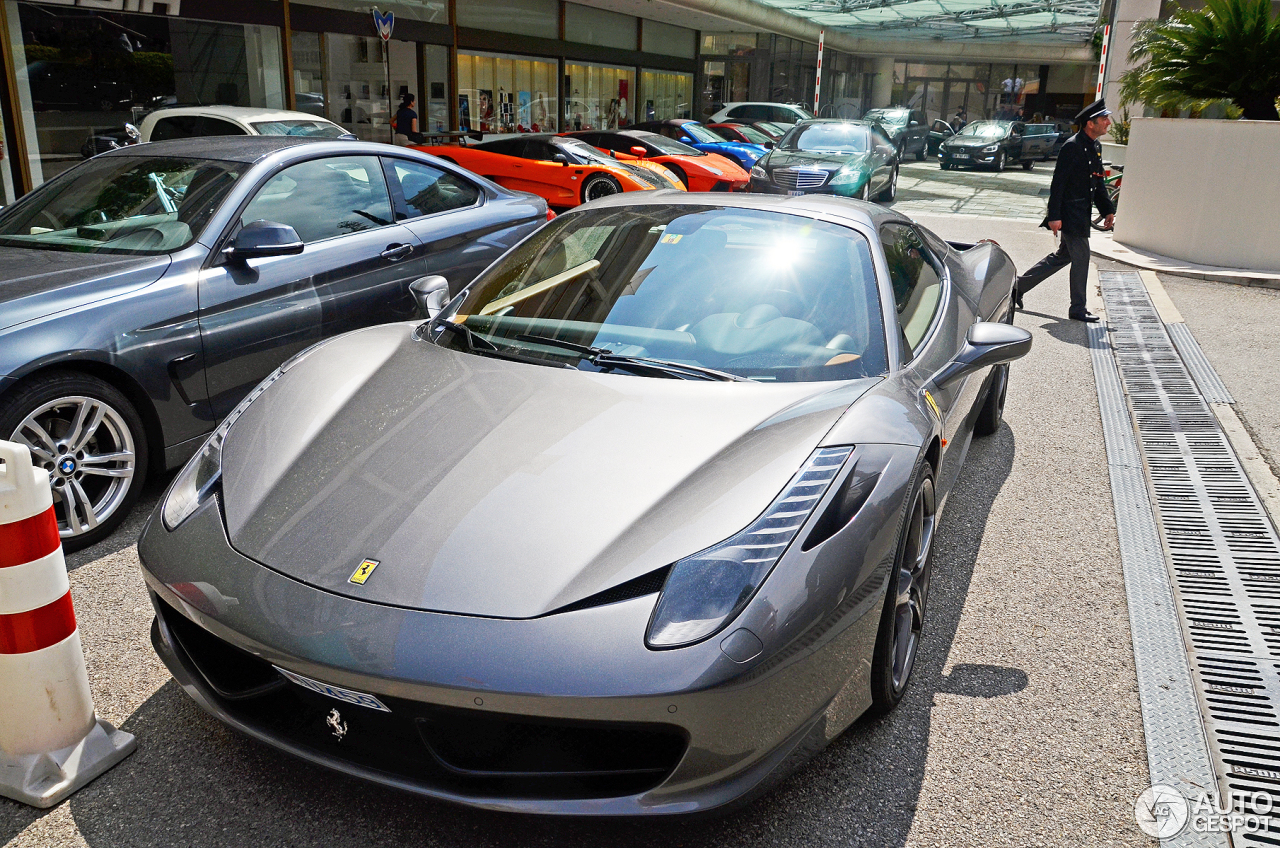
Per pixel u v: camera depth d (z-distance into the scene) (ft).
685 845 6.54
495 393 8.09
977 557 11.51
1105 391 18.92
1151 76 42.11
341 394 8.43
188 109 33.17
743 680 5.79
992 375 14.87
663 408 7.70
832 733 6.83
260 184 13.30
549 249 10.55
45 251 12.30
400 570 6.21
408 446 7.43
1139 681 8.85
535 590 5.98
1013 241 38.65
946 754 7.68
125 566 10.52
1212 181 33.04
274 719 6.78
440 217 16.10
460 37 56.18
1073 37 103.71
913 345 9.40
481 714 5.69
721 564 6.13
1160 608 10.29
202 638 7.05
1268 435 16.20
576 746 6.11
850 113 131.75
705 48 87.76
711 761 5.90
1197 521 12.66
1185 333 23.88
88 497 11.51
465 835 6.59
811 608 6.21
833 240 9.97
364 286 14.24
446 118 56.75
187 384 11.79
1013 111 139.23
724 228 10.27
